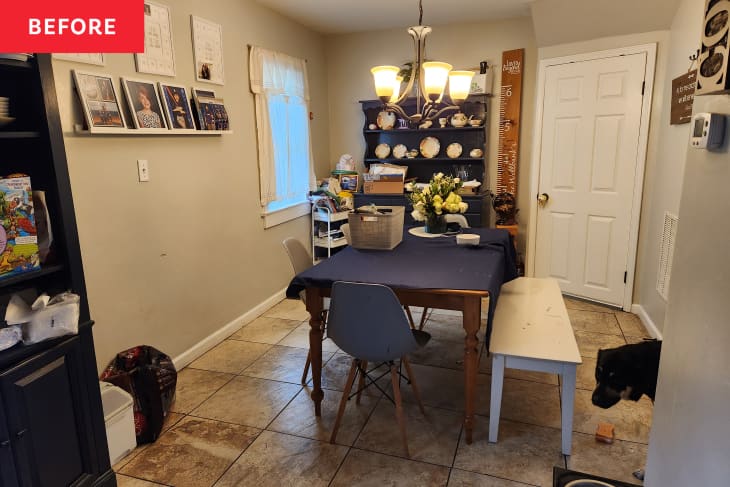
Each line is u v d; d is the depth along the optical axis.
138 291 2.58
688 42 2.84
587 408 2.41
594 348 3.09
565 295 4.10
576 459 2.03
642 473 1.91
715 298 1.04
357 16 4.07
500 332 2.19
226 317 3.38
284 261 4.16
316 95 4.72
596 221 3.80
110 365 2.41
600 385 1.97
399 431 2.25
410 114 4.66
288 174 4.11
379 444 2.15
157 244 2.70
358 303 1.92
